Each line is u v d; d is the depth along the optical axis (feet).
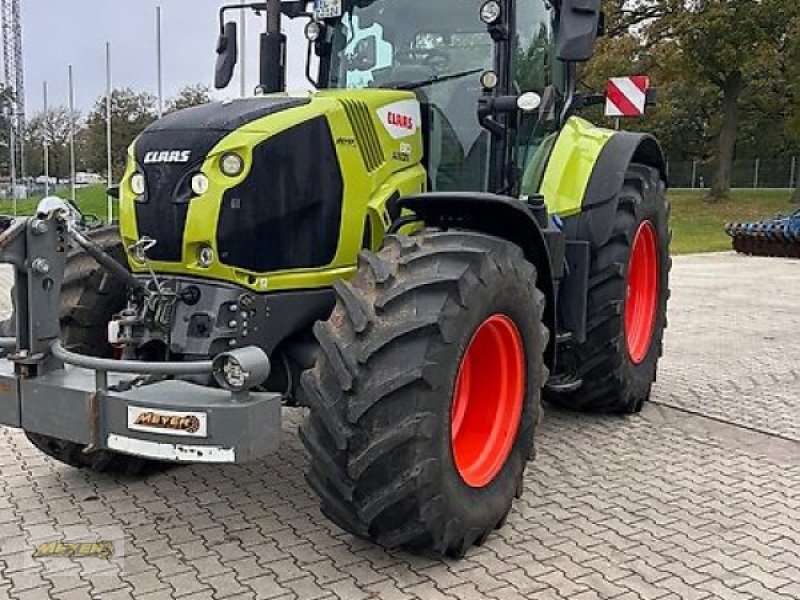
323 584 10.61
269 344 11.95
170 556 11.36
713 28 88.84
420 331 10.25
